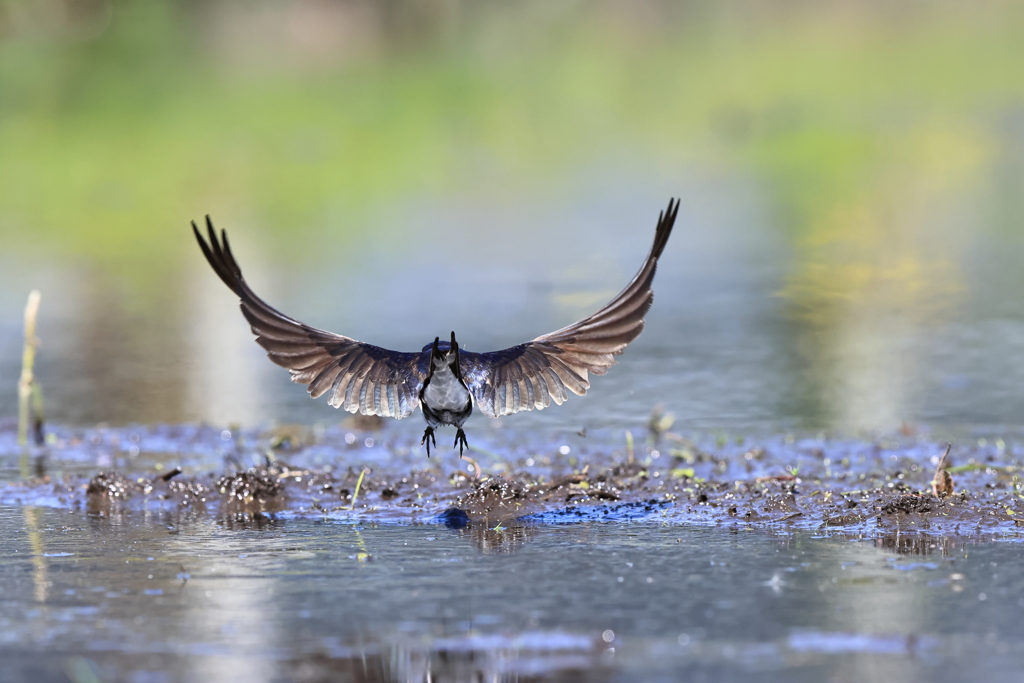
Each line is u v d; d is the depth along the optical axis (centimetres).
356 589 773
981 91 4278
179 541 891
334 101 4072
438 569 813
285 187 3188
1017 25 4781
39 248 2522
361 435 1267
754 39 4853
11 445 1248
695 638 681
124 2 4209
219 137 3672
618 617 714
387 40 4669
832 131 3756
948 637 674
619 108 4162
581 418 1319
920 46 4700
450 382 740
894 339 1650
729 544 859
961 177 3128
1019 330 1677
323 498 1012
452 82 4288
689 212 2816
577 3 4881
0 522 953
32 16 4088
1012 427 1234
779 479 1025
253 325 761
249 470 1045
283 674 639
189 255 2455
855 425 1258
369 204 3000
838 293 1967
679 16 4934
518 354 781
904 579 772
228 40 4416
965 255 2252
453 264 2297
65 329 1845
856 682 619
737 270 2173
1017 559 807
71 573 812
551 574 798
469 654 663
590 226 2684
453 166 3428
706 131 3847
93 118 3738
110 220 2827
